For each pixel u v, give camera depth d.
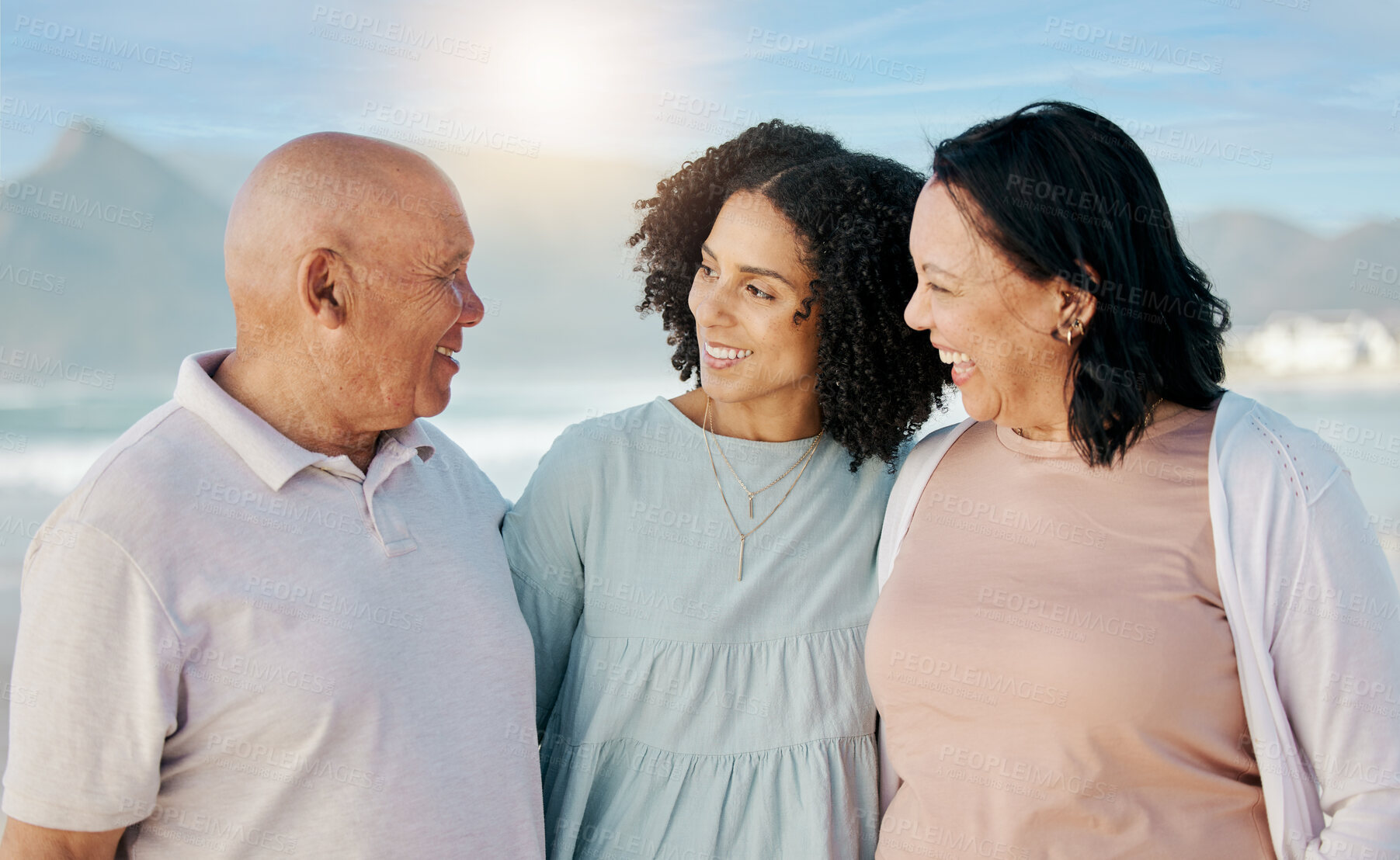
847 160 1.71
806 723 1.67
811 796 1.64
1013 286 1.39
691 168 1.88
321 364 1.35
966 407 1.54
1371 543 1.29
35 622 1.18
